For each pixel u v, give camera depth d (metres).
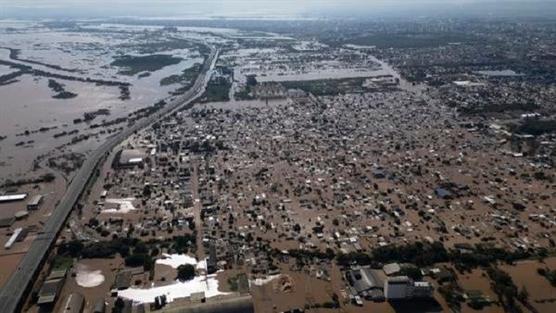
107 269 185.75
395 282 163.25
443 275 175.88
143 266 186.50
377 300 164.50
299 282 175.00
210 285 173.88
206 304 153.75
